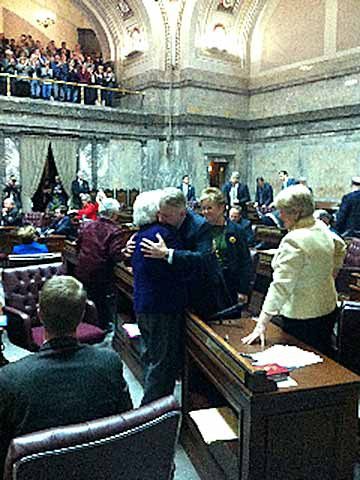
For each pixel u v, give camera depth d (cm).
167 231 308
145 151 1570
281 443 225
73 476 148
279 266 274
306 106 1455
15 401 173
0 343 355
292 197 283
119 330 484
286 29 1500
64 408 174
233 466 245
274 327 306
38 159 1411
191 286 320
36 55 1449
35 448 142
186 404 313
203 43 1559
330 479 236
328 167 1397
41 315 187
